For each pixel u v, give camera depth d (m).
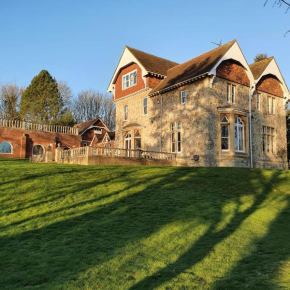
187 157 25.27
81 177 14.91
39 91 53.28
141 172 16.95
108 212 10.72
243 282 6.20
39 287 5.94
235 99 25.95
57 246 8.01
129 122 32.44
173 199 12.38
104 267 6.88
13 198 11.59
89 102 76.25
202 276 6.51
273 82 30.25
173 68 31.97
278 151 29.31
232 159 24.08
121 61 33.31
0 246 7.94
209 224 9.94
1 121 34.91
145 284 6.11
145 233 9.01
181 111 26.34
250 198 13.28
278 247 8.30
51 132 37.88
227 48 25.16
